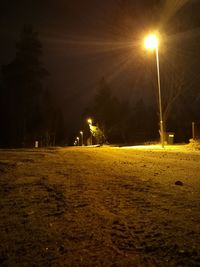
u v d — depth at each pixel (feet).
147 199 22.57
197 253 13.44
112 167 39.65
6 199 22.89
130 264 12.64
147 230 16.24
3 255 13.66
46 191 25.44
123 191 25.22
